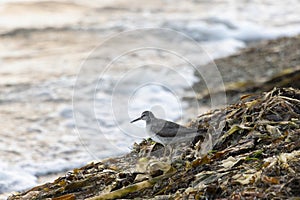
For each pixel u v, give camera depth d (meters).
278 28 33.00
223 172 10.09
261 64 24.72
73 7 39.53
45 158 16.38
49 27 34.25
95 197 10.38
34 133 18.55
